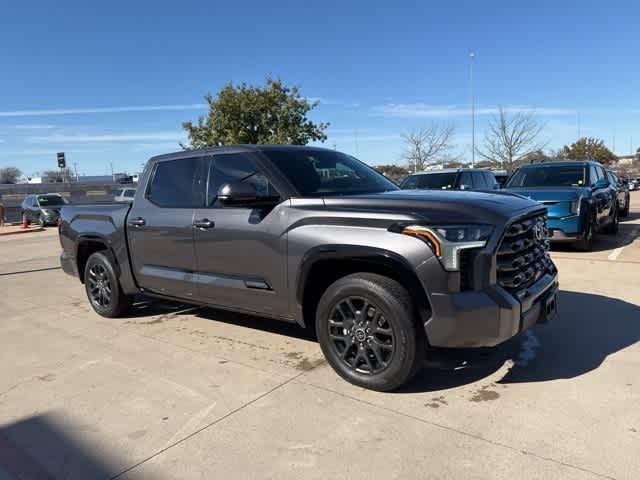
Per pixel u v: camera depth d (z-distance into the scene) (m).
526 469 2.49
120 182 61.31
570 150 49.12
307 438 2.87
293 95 25.61
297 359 4.11
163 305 6.11
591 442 2.71
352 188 4.15
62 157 29.95
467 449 2.69
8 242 16.33
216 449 2.79
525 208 3.50
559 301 5.44
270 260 3.83
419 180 10.98
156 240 4.77
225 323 5.21
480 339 3.10
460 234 3.06
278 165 4.05
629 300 5.39
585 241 8.50
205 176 4.47
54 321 5.65
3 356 4.50
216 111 24.97
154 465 2.67
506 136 29.45
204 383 3.69
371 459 2.64
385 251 3.18
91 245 5.71
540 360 3.85
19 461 2.76
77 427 3.11
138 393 3.56
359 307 3.44
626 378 3.48
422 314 3.13
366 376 3.43
